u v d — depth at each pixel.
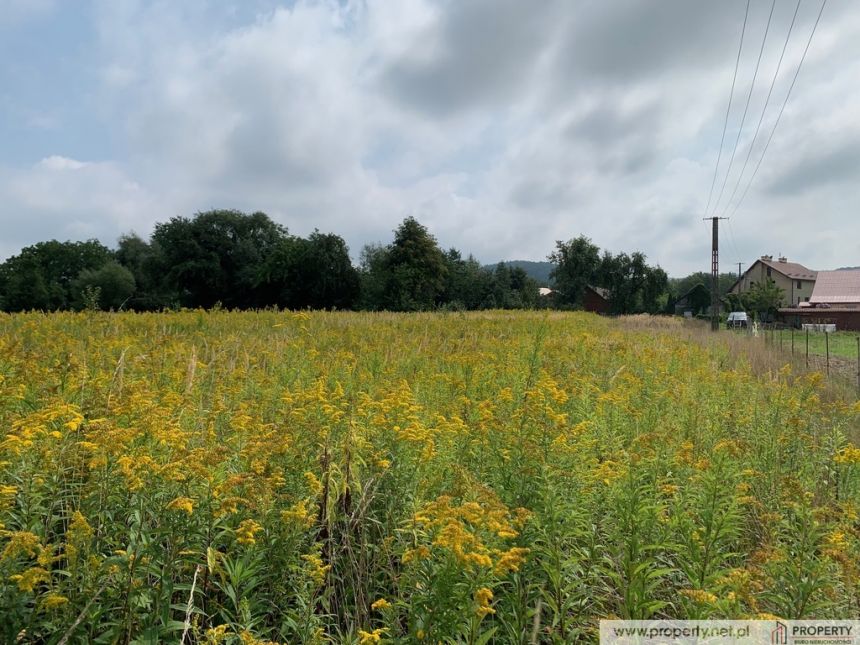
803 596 3.20
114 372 5.55
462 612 2.87
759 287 74.44
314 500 3.80
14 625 2.84
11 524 3.46
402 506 4.16
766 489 4.93
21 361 5.82
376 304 58.97
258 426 4.46
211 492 3.36
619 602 3.60
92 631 2.85
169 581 3.03
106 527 3.36
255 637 3.05
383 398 5.62
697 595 2.98
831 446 5.66
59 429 3.95
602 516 4.09
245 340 11.47
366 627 3.42
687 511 3.84
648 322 41.06
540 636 3.36
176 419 4.62
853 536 3.54
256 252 71.25
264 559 3.45
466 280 71.38
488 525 3.10
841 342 31.94
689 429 6.41
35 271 69.44
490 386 7.71
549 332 15.04
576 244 84.69
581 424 4.61
